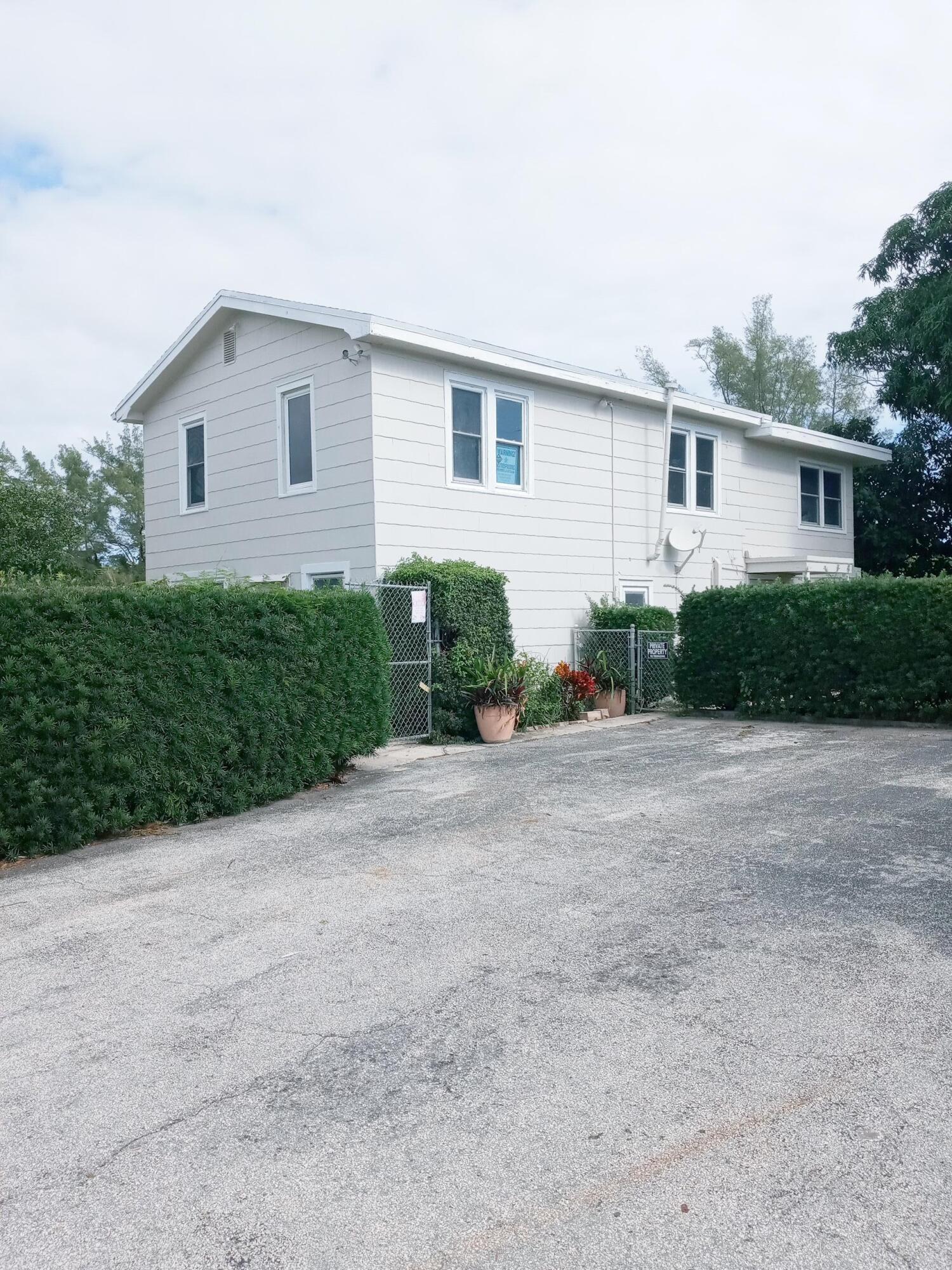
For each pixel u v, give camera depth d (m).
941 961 4.18
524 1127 3.00
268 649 8.44
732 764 9.34
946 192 17.83
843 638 12.52
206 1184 2.77
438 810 7.71
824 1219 2.50
